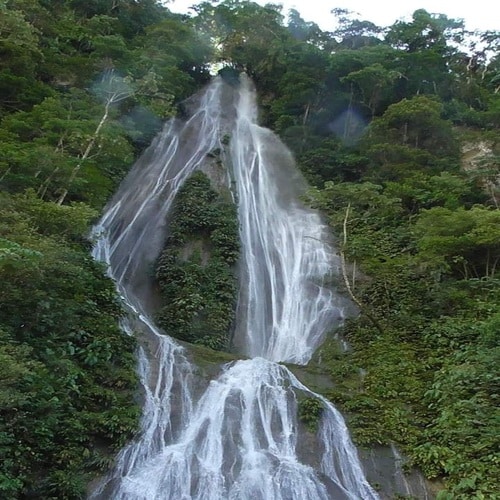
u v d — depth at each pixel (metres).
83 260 12.90
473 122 27.28
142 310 14.66
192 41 33.41
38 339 9.58
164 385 10.66
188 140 26.17
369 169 23.03
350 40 38.41
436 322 13.16
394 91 28.77
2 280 8.74
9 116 16.86
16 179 13.36
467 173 20.19
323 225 19.97
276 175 24.47
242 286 16.53
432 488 8.64
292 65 31.36
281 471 8.81
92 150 16.84
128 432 8.94
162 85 24.88
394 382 11.27
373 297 15.14
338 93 28.42
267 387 10.92
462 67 35.78
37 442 7.90
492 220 13.94
